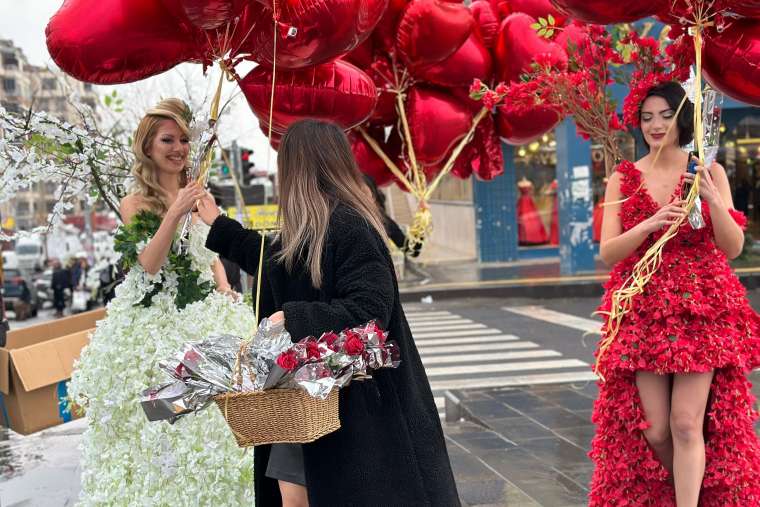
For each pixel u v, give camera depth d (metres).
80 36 3.24
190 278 3.51
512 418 6.15
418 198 5.02
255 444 2.37
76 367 3.63
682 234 3.17
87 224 31.89
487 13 4.90
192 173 3.31
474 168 5.42
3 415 4.52
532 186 22.92
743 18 3.33
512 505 4.20
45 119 4.00
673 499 3.23
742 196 20.22
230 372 2.34
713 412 3.13
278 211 2.71
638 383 3.20
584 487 4.41
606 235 3.32
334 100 3.77
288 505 2.71
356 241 2.50
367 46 4.82
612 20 3.36
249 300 4.01
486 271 20.52
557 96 3.63
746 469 3.12
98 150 4.14
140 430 3.37
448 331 12.48
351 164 2.67
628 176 3.30
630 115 3.39
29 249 36.31
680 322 3.08
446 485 2.57
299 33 3.27
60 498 4.81
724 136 20.09
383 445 2.48
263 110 3.79
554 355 9.75
